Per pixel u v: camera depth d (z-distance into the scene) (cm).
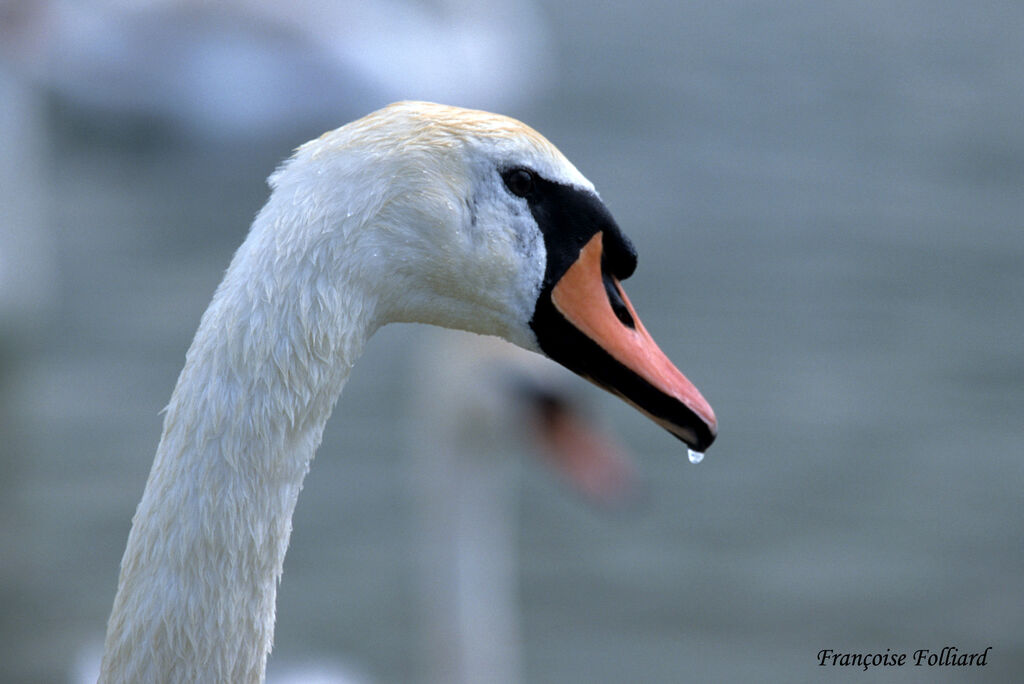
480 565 1162
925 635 1346
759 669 1298
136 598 471
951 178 2361
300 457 488
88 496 1484
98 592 1360
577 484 1160
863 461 1611
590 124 2588
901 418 1681
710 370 1773
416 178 508
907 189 2320
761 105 2670
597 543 1498
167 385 1695
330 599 1389
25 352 1564
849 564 1450
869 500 1548
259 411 476
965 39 3064
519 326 547
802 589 1413
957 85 2797
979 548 1470
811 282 2005
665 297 1952
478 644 1145
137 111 2655
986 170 2389
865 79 2812
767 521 1520
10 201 1542
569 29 3061
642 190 2295
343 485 1567
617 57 2912
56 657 1264
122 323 1828
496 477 1188
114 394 1661
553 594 1407
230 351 474
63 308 1852
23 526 1425
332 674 1141
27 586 1348
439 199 512
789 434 1659
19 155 1570
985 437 1650
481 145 524
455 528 1162
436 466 1176
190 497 471
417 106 521
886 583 1417
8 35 1614
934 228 2177
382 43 2905
